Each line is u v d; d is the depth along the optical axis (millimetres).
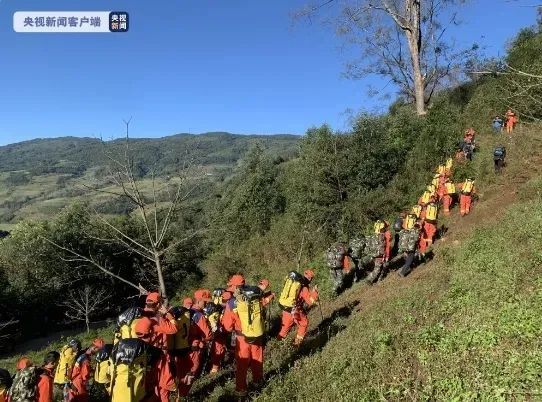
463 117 29172
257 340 7695
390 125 27141
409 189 22406
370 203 21172
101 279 37062
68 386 9719
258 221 29016
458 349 6203
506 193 18344
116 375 5820
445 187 19219
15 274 36031
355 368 6742
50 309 37750
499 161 20781
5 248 38344
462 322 7020
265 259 24125
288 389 6930
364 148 23109
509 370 5301
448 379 5496
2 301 33781
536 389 4836
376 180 22672
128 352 5852
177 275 29625
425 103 33500
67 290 36281
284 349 9875
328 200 22359
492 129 26344
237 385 7664
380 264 13711
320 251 21000
